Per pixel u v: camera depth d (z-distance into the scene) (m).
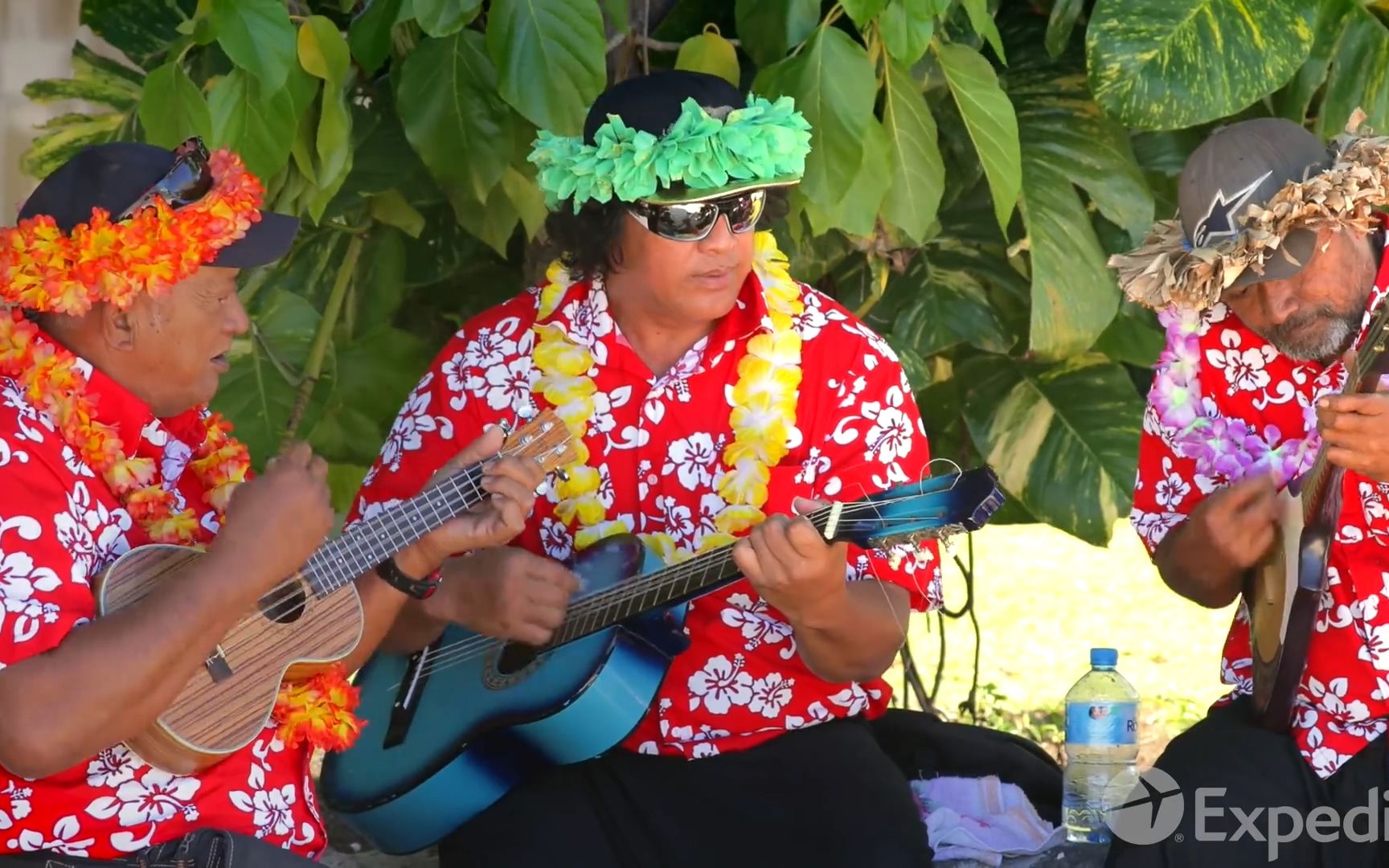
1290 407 6.07
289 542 4.47
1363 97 7.71
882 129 7.23
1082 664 15.44
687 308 6.15
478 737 6.22
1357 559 5.80
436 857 8.95
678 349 6.45
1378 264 5.70
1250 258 5.50
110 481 4.62
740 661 6.30
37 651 4.30
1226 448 6.09
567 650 6.16
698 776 6.29
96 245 4.51
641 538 6.28
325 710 5.04
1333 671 5.89
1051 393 8.94
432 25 6.82
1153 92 7.46
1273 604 5.78
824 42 6.95
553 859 6.26
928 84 8.14
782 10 7.21
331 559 5.21
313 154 7.52
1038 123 8.37
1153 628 17.12
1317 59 7.76
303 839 5.10
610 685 6.05
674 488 6.37
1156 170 8.70
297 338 8.39
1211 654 15.95
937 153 7.54
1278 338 5.79
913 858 6.11
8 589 4.34
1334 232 5.52
